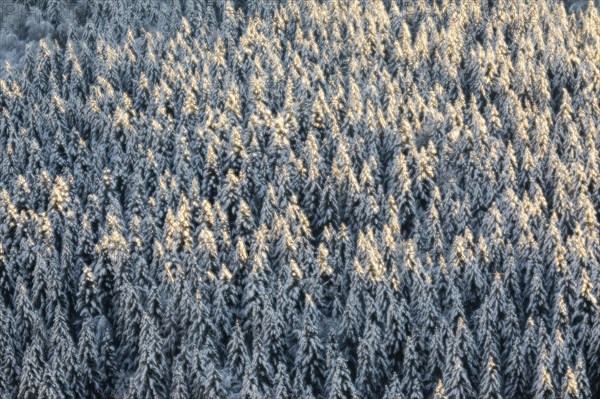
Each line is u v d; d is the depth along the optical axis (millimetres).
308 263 87250
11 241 90875
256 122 108812
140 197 97062
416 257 87250
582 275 81812
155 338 76188
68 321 84938
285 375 73000
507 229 92938
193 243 90625
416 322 81750
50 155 107688
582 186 97562
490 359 73125
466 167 101312
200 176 103375
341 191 98125
